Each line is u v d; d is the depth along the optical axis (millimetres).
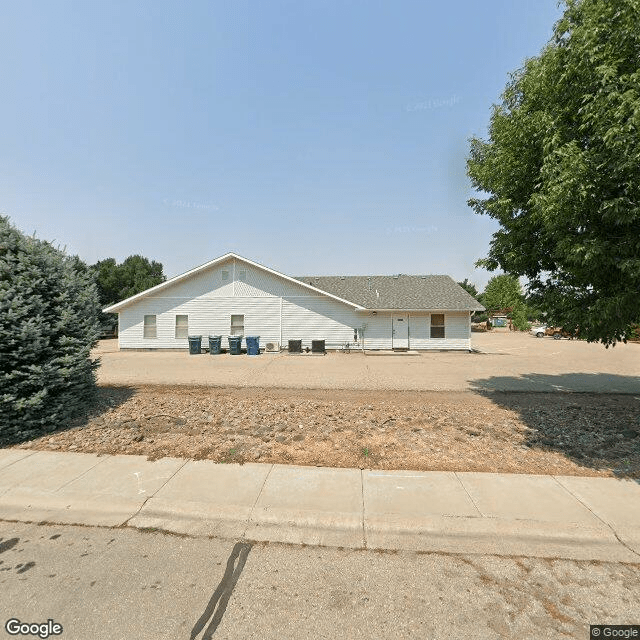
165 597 2377
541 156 5172
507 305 47469
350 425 5801
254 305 18562
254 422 5934
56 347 5836
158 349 18547
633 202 3959
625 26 3953
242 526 3209
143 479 3975
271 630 2127
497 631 2131
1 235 5590
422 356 16578
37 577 2551
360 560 2771
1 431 5031
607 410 6828
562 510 3387
